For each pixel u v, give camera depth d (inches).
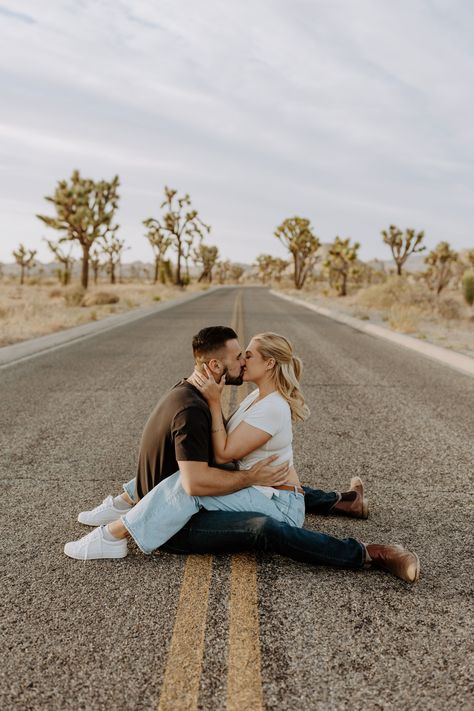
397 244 1953.7
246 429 113.3
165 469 116.0
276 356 117.0
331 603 101.3
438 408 260.8
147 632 92.4
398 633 92.2
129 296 1417.3
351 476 170.7
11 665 84.6
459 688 79.5
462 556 120.1
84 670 83.2
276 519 114.1
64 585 107.8
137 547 123.6
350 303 1177.4
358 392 297.4
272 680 80.8
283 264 5280.5
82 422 234.7
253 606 100.0
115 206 1598.2
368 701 76.8
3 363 394.0
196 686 79.6
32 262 2844.5
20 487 161.5
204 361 111.3
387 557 109.9
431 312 868.0
